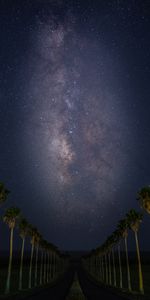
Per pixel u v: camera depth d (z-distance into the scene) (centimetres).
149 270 16462
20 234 8338
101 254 15288
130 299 4888
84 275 14462
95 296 5359
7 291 6388
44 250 13938
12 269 17300
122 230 9012
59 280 10969
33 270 18112
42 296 5266
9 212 7012
